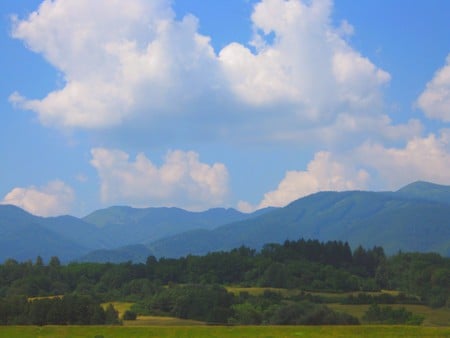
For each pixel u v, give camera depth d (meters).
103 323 140.38
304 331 93.19
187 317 174.12
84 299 142.62
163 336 86.62
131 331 93.44
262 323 157.25
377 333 89.88
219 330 95.50
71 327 99.00
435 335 86.69
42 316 136.75
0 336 86.00
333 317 150.25
